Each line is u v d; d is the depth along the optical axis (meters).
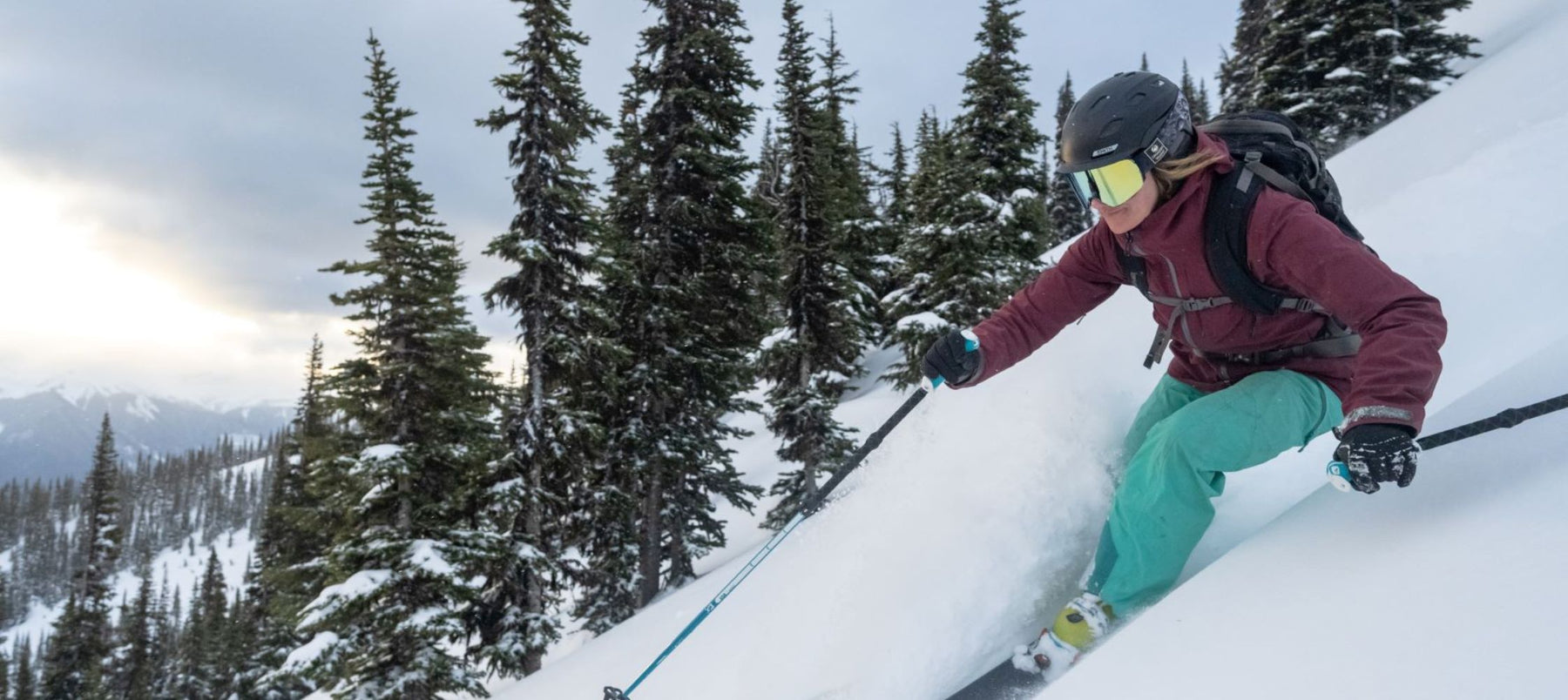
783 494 17.83
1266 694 1.23
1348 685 1.14
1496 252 3.10
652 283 15.77
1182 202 1.89
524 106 13.41
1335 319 1.96
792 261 18.14
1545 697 0.94
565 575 15.15
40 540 143.25
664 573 17.78
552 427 13.78
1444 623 1.15
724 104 15.86
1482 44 21.33
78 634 32.84
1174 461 1.88
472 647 13.33
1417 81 19.08
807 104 18.45
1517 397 1.80
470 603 13.52
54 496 166.88
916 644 2.26
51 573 136.88
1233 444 1.86
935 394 2.87
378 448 11.93
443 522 12.88
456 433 12.93
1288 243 1.74
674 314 15.22
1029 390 2.58
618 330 15.40
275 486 24.75
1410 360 1.46
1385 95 19.84
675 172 15.78
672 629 6.48
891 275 28.52
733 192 15.77
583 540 16.12
